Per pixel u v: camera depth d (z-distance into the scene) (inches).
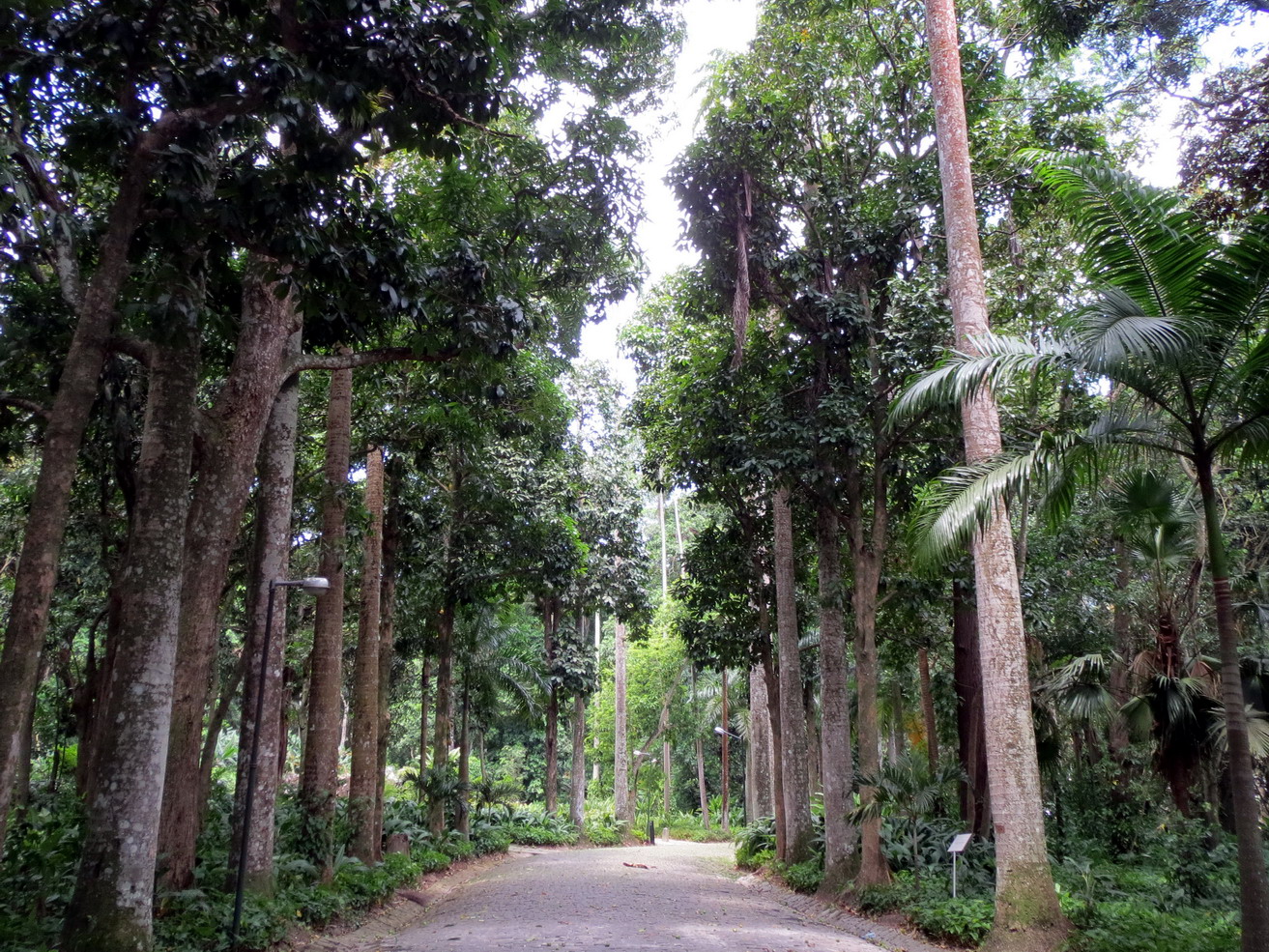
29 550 253.1
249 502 673.0
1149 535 500.1
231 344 468.1
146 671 291.7
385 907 529.7
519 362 627.2
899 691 963.3
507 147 510.9
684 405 638.5
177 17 285.4
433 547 820.6
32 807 528.7
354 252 345.4
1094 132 569.9
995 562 406.0
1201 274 283.1
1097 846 573.3
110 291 282.4
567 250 540.1
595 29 494.3
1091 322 293.4
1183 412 301.4
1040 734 618.5
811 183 638.5
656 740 1836.9
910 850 595.2
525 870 822.5
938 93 463.5
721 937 414.9
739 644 844.0
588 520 1009.5
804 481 612.7
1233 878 421.1
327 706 534.9
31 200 318.7
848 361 612.4
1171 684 512.7
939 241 608.1
